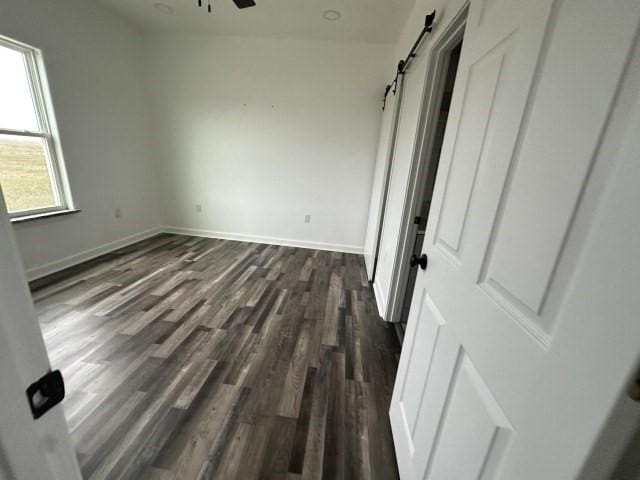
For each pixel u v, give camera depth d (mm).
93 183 3002
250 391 1444
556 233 410
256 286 2668
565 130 410
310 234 3963
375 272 2920
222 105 3576
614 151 325
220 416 1290
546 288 423
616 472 321
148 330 1905
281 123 3562
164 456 1105
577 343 349
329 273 3098
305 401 1406
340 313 2287
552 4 460
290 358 1717
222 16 2881
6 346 274
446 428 731
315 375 1590
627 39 318
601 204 337
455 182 826
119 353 1668
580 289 356
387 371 1662
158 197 4047
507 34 606
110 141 3170
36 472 317
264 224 4004
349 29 2904
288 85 3416
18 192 2398
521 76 538
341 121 3484
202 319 2072
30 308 294
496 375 535
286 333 1970
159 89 3594
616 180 316
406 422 1074
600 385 311
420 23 1930
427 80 1654
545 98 465
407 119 2135
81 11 2682
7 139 2297
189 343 1796
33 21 2291
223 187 3916
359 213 3807
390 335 2029
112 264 2957
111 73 3088
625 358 285
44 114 2506
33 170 2486
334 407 1382
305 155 3652
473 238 678
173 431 1206
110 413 1277
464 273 708
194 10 2828
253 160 3752
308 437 1219
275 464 1101
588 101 371
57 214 2615
